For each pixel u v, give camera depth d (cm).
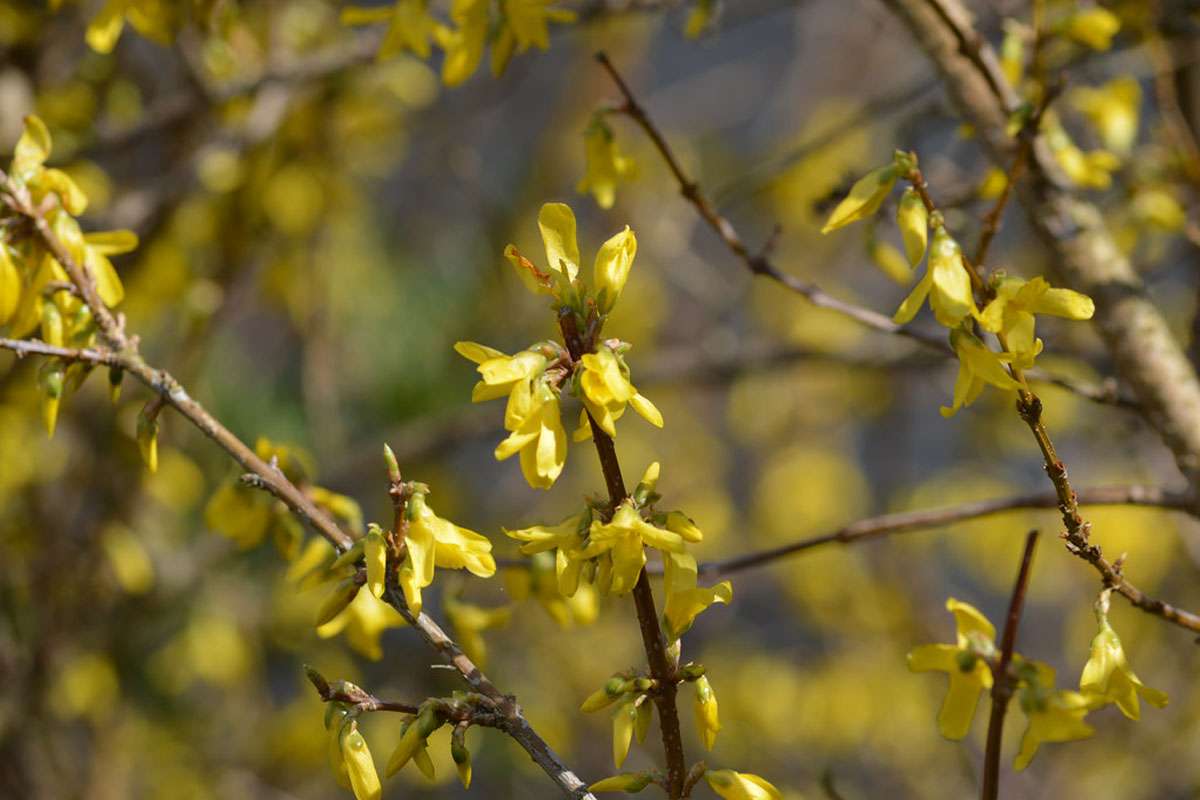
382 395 573
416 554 181
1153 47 337
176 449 486
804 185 654
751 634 679
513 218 615
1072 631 622
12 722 454
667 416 698
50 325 215
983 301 182
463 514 618
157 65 562
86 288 212
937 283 177
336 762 179
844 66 725
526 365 168
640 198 637
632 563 171
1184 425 256
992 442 621
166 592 493
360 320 570
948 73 286
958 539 624
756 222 682
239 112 475
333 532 198
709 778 175
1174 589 579
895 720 611
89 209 446
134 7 268
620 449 673
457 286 589
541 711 546
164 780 541
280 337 619
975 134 285
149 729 546
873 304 693
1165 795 559
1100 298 266
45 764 482
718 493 693
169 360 485
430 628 187
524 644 576
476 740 483
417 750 178
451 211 638
